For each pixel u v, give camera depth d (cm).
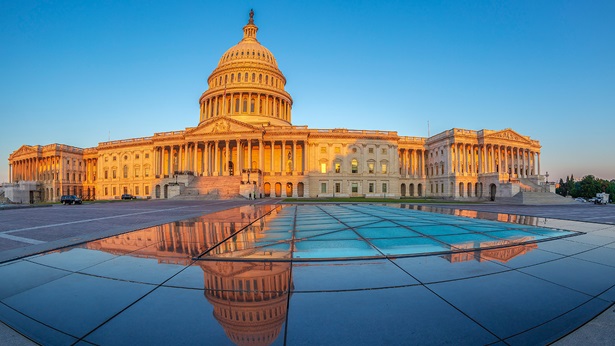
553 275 739
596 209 4422
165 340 441
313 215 2200
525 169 10244
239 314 516
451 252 933
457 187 8931
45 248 1007
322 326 475
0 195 10131
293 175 8556
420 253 913
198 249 984
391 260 841
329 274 718
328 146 9075
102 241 1144
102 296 606
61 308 560
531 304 571
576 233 1356
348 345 424
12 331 491
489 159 9525
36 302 589
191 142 8775
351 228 1414
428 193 10300
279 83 11300
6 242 1303
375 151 9206
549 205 5947
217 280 683
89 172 11475
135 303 568
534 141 10294
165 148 9538
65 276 727
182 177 7694
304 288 629
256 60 10850
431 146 10181
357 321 491
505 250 978
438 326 480
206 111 10838
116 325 490
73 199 5753
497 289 639
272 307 541
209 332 459
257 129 8481
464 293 614
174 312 527
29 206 4294
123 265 805
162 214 2695
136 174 10162
